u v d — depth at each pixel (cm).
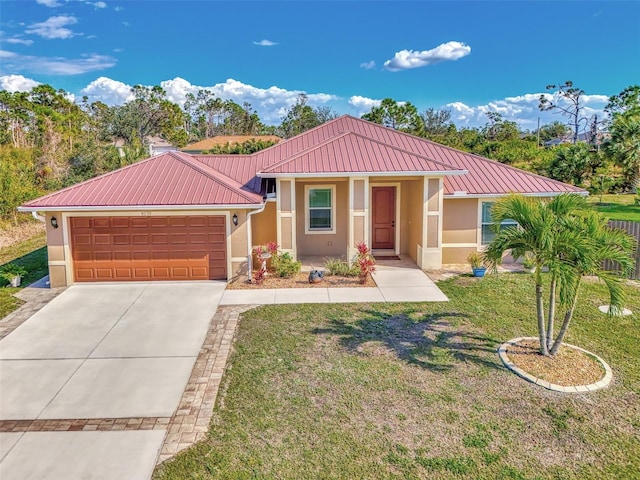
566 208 816
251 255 1454
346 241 1750
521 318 1079
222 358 891
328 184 1709
